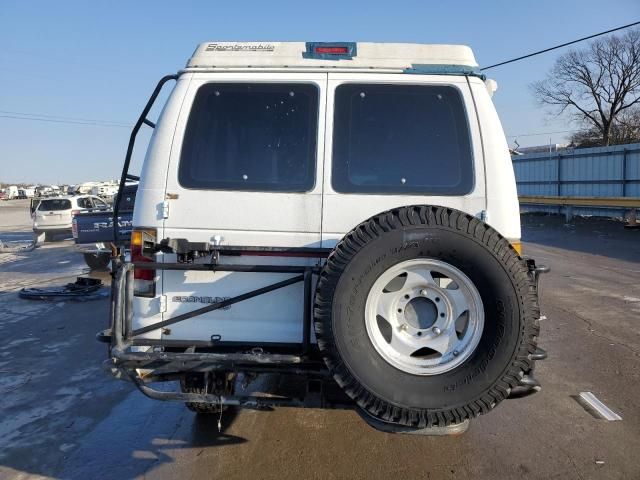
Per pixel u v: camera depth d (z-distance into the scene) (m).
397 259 2.91
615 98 41.75
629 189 19.86
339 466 3.80
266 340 3.37
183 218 3.43
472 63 3.59
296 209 3.40
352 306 2.88
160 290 3.42
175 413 4.77
